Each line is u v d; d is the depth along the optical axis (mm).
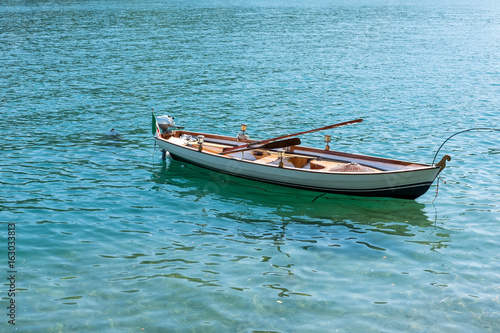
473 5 114812
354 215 13961
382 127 22719
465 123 23219
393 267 11109
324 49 45656
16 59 39125
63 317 9203
